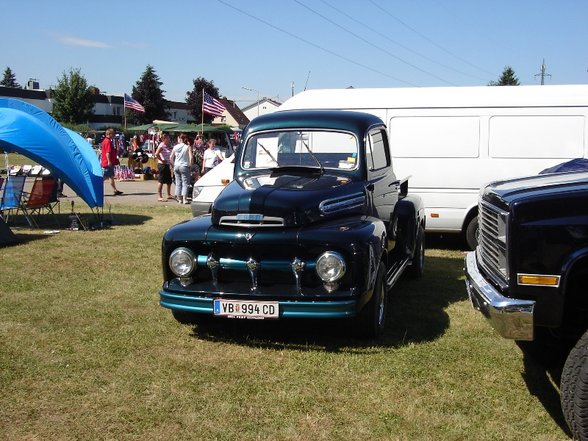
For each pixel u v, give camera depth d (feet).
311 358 15.05
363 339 16.38
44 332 16.87
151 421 11.83
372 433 11.38
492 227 12.81
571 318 12.56
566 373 10.58
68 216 40.14
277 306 14.69
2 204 35.06
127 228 35.58
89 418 11.93
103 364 14.61
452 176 29.25
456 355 15.25
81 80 203.31
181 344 16.03
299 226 15.23
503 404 12.59
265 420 11.87
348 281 14.84
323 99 31.40
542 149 28.02
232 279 15.81
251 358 15.07
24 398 12.77
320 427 11.61
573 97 27.63
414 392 13.12
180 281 15.89
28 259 26.48
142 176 73.00
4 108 32.48
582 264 11.10
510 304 11.15
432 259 28.45
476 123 28.81
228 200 15.75
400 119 29.89
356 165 18.40
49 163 33.01
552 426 11.69
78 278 23.18
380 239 15.88
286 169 18.79
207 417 12.00
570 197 10.95
